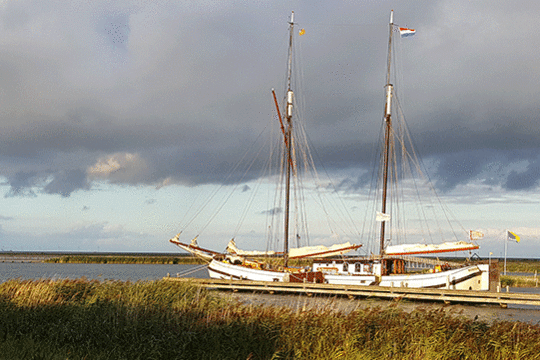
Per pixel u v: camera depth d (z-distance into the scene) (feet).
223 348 60.39
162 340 61.16
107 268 461.78
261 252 218.38
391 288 162.09
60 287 94.58
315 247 206.80
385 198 208.95
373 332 66.85
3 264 536.83
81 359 56.34
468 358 59.88
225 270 208.95
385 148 212.64
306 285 177.17
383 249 203.82
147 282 104.88
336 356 58.23
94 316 70.44
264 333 64.80
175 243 223.30
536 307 157.89
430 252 188.85
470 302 159.12
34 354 53.62
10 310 77.56
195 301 81.92
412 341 62.39
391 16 215.10
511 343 62.54
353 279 191.11
